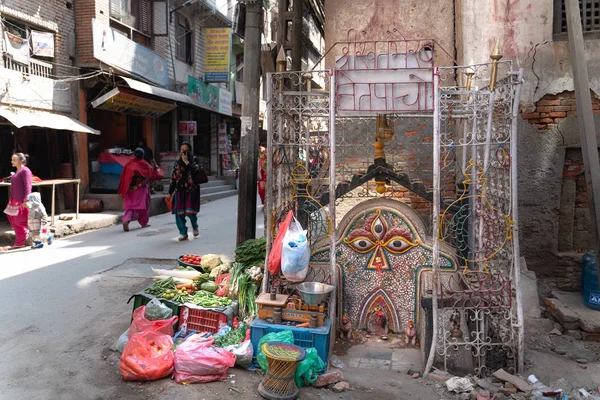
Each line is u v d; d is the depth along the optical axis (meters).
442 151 7.11
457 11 7.18
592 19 6.11
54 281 6.88
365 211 5.20
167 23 17.72
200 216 13.45
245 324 4.77
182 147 9.69
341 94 4.59
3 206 12.30
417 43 7.57
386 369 4.49
